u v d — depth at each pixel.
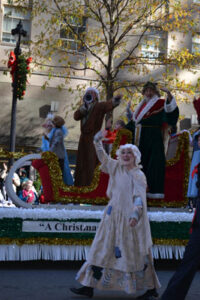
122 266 3.68
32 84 15.10
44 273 5.15
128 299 3.99
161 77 15.73
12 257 5.20
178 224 5.64
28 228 5.27
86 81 15.41
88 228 5.43
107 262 3.73
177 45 16.11
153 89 6.02
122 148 3.99
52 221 5.35
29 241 5.24
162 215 5.59
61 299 3.82
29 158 5.59
